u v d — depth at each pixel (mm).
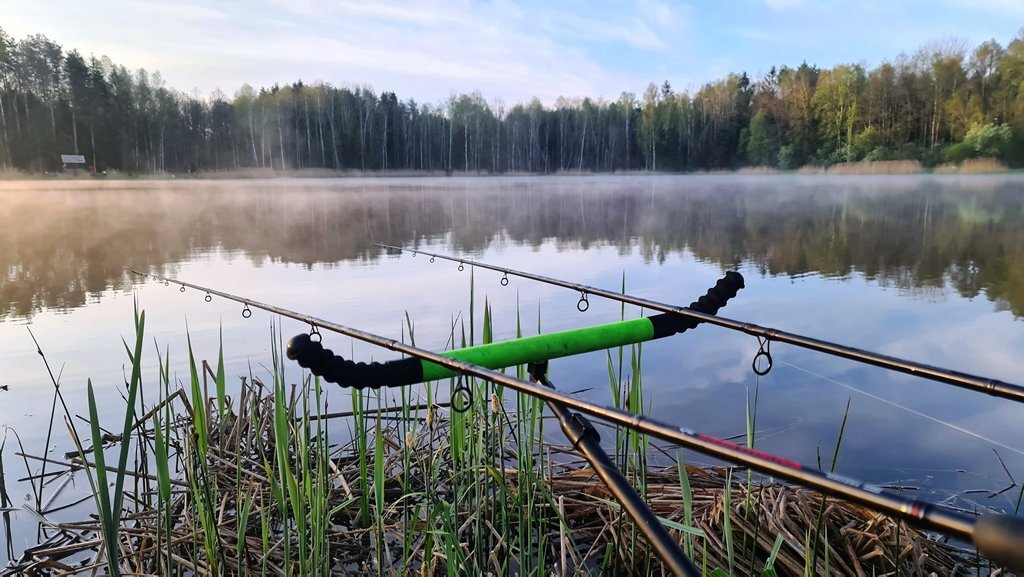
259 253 14633
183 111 62781
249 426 4328
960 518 897
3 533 3393
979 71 52062
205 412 4508
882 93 56594
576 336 2416
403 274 11555
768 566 2285
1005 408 4984
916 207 26922
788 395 5320
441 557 3016
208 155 64688
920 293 9445
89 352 6695
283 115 68750
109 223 22719
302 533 2746
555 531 3350
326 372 1938
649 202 33000
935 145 55031
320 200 36000
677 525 2469
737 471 3926
